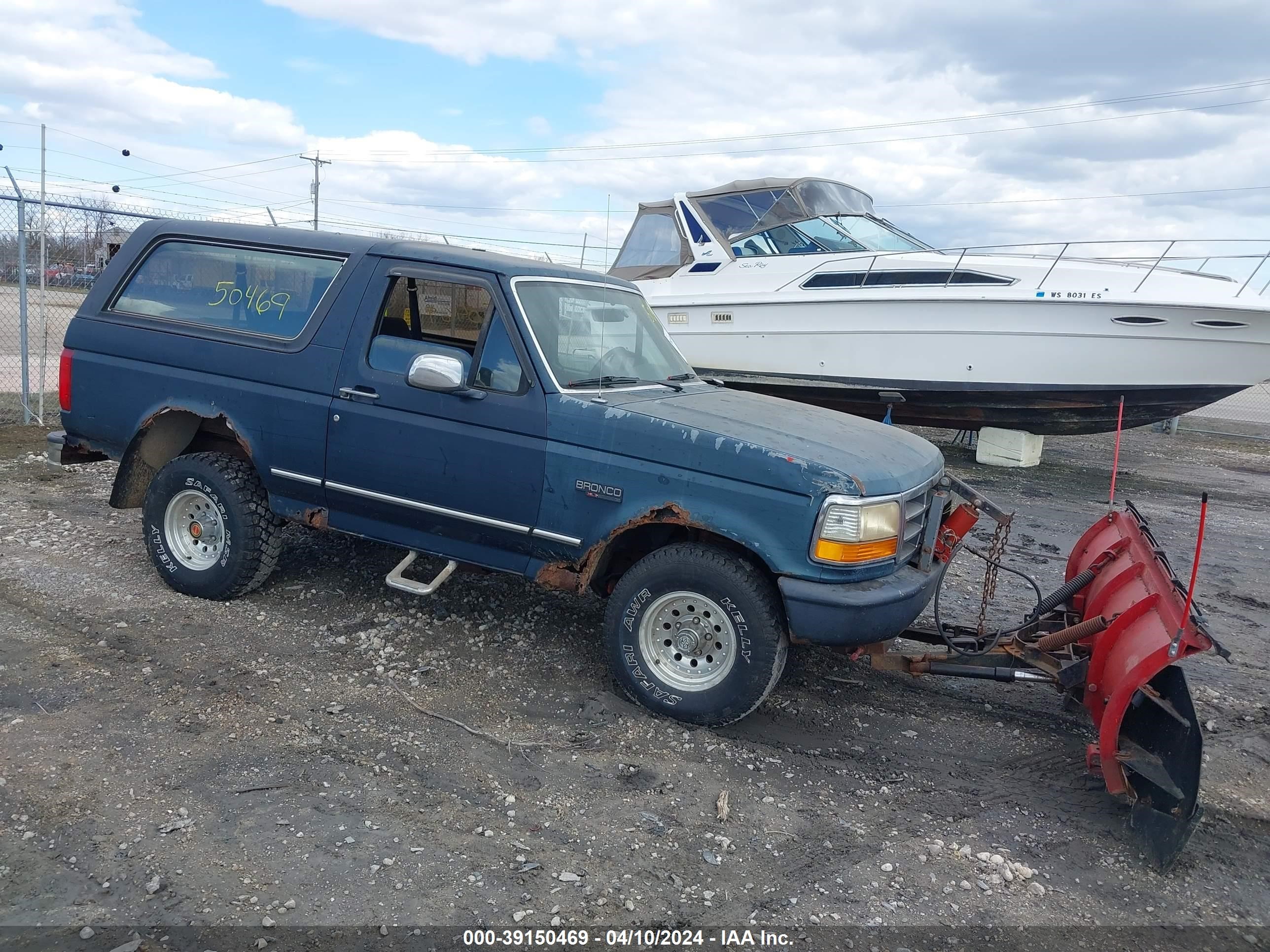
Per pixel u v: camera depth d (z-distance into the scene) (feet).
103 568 19.44
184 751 12.44
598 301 17.33
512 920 9.54
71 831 10.51
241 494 17.33
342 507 16.69
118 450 18.53
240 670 15.05
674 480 13.88
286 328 16.85
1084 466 44.91
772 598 13.74
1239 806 13.14
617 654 14.62
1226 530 31.50
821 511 13.04
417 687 15.02
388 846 10.69
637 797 12.22
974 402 38.29
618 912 9.84
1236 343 32.96
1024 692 16.74
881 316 37.91
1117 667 12.52
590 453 14.44
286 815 11.14
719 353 42.75
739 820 11.87
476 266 15.52
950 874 11.01
